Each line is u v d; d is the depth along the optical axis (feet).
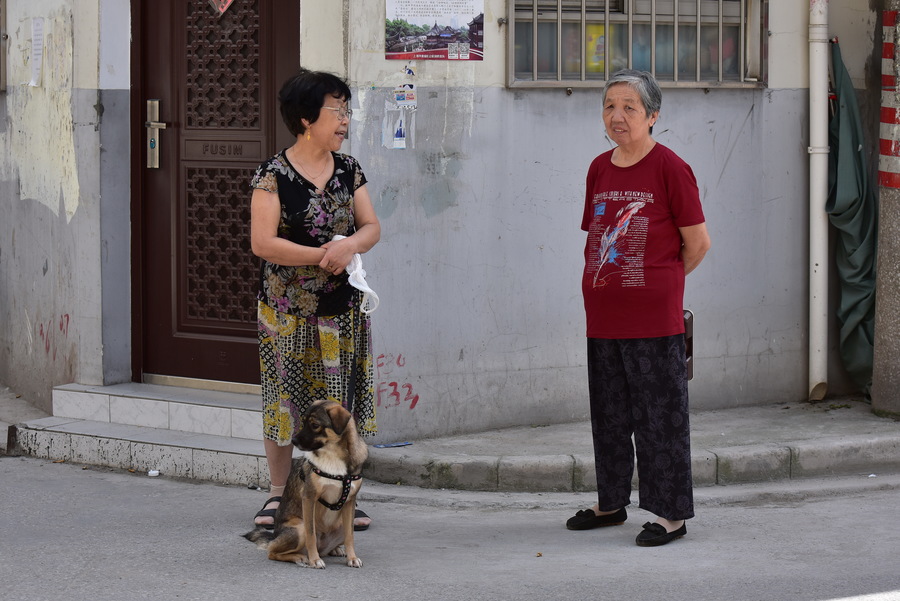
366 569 15.62
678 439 16.83
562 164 22.38
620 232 16.71
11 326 27.22
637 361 16.84
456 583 14.93
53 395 23.63
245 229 22.84
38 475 21.25
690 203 16.46
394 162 21.17
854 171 23.94
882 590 14.46
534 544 16.99
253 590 14.65
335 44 20.85
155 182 23.62
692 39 23.27
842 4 24.47
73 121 23.47
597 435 17.63
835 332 24.89
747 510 19.04
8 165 26.78
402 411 21.57
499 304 22.18
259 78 22.40
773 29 23.67
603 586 14.74
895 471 21.21
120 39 23.30
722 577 15.08
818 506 19.24
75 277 23.81
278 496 17.88
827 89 23.97
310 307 16.70
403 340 21.48
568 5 22.24
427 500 19.43
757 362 24.20
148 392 23.09
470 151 21.66
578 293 22.76
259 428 21.39
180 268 23.53
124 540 17.12
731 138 23.54
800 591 14.44
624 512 18.07
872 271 24.30
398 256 21.31
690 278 23.50
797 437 21.47
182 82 23.15
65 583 14.97
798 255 24.31
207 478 20.83
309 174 16.70
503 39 21.67
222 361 23.24
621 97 16.31
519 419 22.65
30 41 25.23
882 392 22.98
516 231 22.18
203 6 22.77
